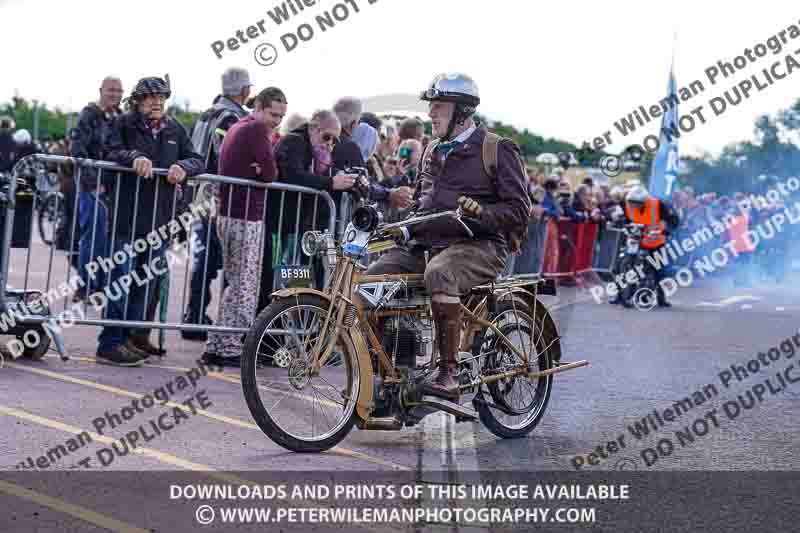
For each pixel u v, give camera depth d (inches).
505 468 215.5
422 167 242.7
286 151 325.4
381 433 245.4
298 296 219.0
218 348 314.3
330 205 331.3
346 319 222.2
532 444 239.1
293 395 245.6
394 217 352.5
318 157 333.1
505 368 242.7
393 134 421.1
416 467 213.2
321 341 220.5
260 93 315.3
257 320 215.8
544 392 252.8
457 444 236.4
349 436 240.2
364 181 329.7
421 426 255.1
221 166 318.0
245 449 218.2
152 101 302.7
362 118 398.6
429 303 232.4
